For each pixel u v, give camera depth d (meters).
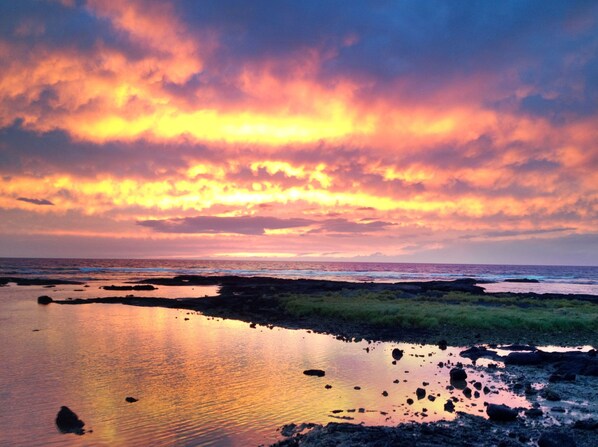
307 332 29.89
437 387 16.61
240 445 11.05
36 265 162.75
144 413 13.45
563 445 10.36
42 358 20.88
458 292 61.69
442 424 12.45
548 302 46.69
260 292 62.16
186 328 31.25
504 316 31.97
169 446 11.01
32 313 38.81
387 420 12.90
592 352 21.73
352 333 29.27
